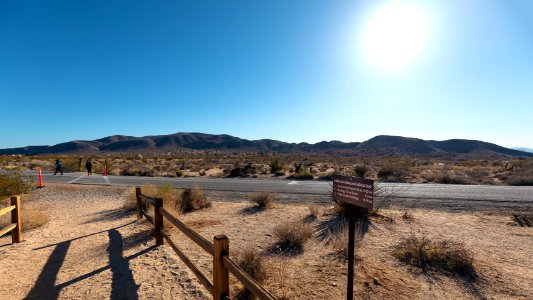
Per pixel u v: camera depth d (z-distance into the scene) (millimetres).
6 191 14859
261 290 2572
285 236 7305
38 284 5312
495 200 13523
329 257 6520
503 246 7359
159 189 12422
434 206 12281
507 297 4930
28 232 8734
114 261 6352
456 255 6141
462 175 26562
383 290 5078
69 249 7188
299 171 27422
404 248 6879
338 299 4750
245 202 13617
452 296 4941
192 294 4855
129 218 10391
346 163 49906
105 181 22734
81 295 4887
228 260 3293
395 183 20891
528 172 23938
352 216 4055
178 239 7883
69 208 12594
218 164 47844
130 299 4727
